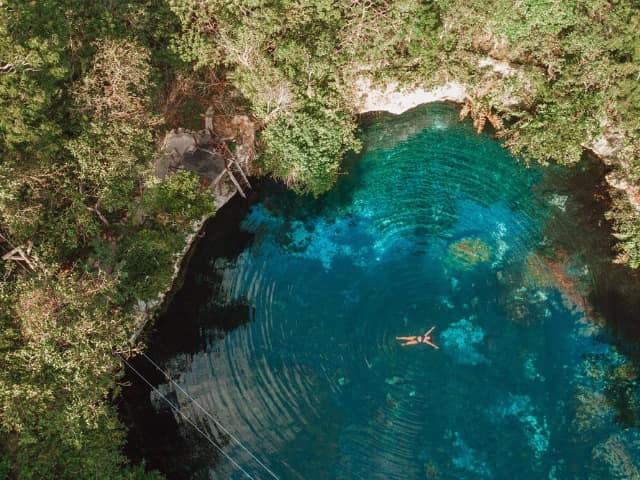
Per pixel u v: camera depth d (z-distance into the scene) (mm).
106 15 35281
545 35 39500
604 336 38000
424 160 43844
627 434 35500
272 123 38812
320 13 37500
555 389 36906
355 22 37938
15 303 29781
